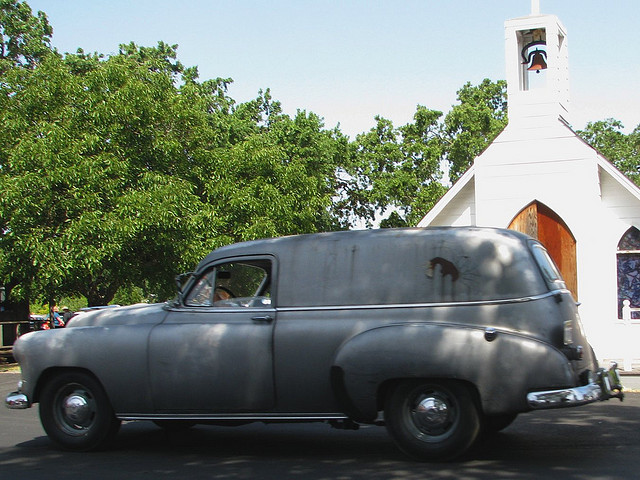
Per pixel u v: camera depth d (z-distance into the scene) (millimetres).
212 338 7531
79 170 19828
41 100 21688
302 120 36969
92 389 7930
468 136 40469
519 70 17531
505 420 8055
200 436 8898
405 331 6828
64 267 19375
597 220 16609
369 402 6891
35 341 8078
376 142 41000
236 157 24719
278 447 8070
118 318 8109
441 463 6875
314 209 27438
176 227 20766
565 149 16875
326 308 7281
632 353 16531
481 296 6883
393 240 7312
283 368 7301
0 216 20219
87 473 6922
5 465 7355
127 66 22891
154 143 21906
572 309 7203
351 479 6402
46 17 36406
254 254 7727
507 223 17203
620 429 8422
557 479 6160
